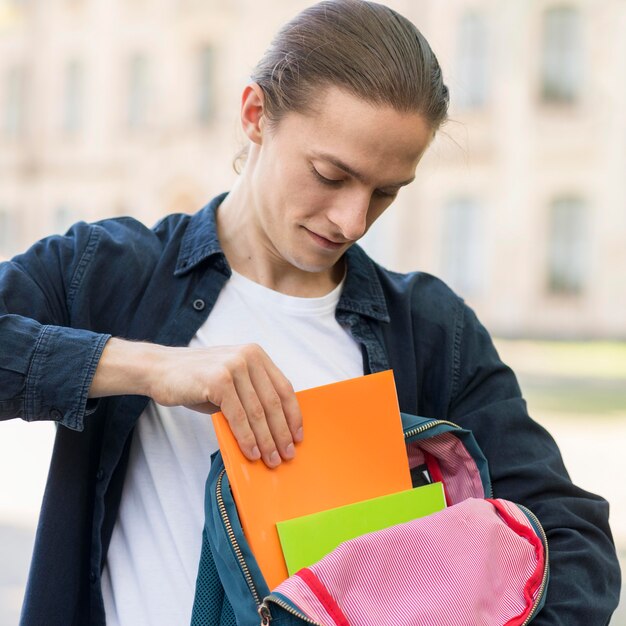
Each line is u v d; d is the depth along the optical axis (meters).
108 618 2.00
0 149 43.72
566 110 34.84
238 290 2.14
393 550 1.79
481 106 35.62
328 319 2.18
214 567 1.88
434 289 2.30
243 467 1.83
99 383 1.86
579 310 34.62
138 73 42.12
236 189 2.20
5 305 1.96
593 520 2.09
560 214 35.03
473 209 35.91
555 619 1.89
